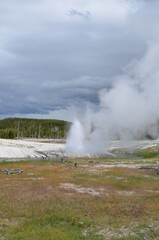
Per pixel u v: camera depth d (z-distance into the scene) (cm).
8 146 9488
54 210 2184
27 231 1728
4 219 2002
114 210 2234
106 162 6681
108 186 3519
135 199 2673
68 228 1805
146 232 1744
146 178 4238
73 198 2673
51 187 3338
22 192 2942
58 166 5741
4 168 5344
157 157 8231
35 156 8062
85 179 4078
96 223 1917
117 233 1730
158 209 2277
